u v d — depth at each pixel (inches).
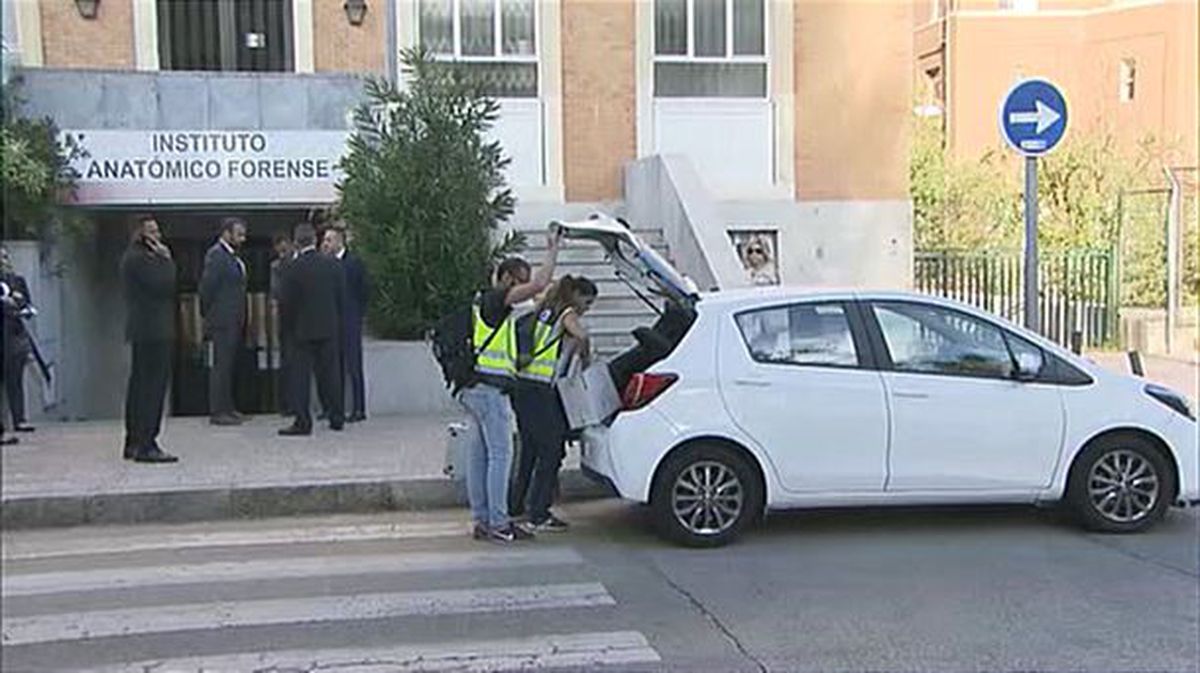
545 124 614.5
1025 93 377.1
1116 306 671.1
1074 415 299.9
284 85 553.6
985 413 296.2
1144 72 1290.6
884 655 212.5
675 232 533.6
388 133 486.6
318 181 552.4
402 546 298.8
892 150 649.0
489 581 263.9
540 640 222.5
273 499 336.8
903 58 647.8
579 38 615.8
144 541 308.3
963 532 304.7
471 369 299.0
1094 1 1333.7
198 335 598.9
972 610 238.7
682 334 297.3
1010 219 888.3
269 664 210.7
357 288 441.7
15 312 425.1
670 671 205.5
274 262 516.1
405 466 362.6
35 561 287.9
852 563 275.6
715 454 291.4
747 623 231.6
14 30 551.5
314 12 583.8
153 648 220.2
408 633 227.8
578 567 275.1
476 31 608.7
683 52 631.2
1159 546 290.0
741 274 480.1
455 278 474.3
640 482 289.9
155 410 370.6
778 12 634.2
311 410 448.5
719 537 292.0
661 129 628.7
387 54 591.8
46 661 213.8
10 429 427.2
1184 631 224.8
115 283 591.8
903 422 293.9
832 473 293.0
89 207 536.1
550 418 308.3
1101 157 885.8
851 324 298.8
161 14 576.4
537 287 297.7
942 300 303.7
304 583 264.2
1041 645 217.3
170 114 542.6
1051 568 269.9
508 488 307.1
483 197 486.6
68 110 530.9
